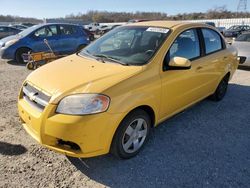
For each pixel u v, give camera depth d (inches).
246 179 118.3
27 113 120.7
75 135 107.2
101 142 112.7
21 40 390.0
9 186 109.9
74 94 110.2
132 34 159.9
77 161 127.7
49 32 410.3
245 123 177.0
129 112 120.6
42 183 112.4
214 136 157.4
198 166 126.9
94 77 120.1
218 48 198.7
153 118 139.1
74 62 143.9
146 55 138.3
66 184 112.4
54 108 109.7
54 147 112.9
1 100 210.2
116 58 143.3
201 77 172.6
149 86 127.6
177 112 161.0
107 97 111.1
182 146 144.6
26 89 130.3
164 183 114.7
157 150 139.6
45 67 142.5
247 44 346.6
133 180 116.1
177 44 150.6
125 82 118.9
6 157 129.1
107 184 113.3
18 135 151.3
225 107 205.5
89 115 107.2
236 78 303.7
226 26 1795.0
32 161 126.8
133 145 130.1
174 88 146.2
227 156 136.2
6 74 313.0
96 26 1722.4
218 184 114.7
